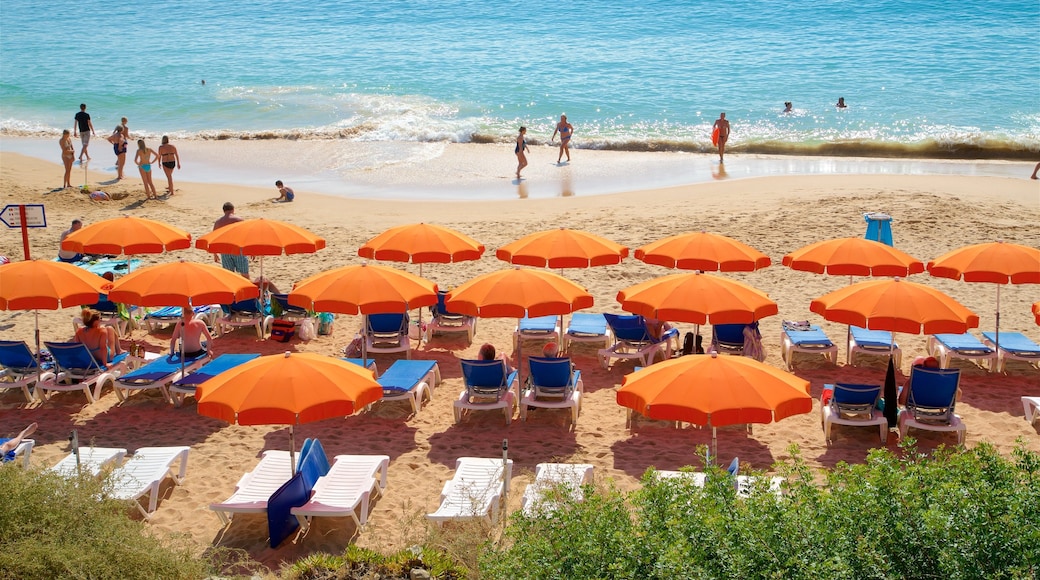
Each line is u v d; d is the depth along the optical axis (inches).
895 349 451.2
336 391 293.9
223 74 1611.7
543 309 391.2
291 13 2300.7
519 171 964.6
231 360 424.2
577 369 452.1
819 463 356.2
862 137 1134.4
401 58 1706.4
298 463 315.0
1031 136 1105.4
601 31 1882.4
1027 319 515.2
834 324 518.9
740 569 197.2
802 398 295.9
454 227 735.1
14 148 1119.6
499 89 1430.9
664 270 612.1
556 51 1711.4
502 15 2098.9
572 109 1304.1
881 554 199.3
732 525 209.3
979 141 1087.0
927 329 370.9
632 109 1295.5
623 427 390.9
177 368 417.1
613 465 355.3
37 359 414.3
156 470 321.4
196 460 358.6
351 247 679.1
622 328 455.8
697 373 298.8
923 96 1311.5
